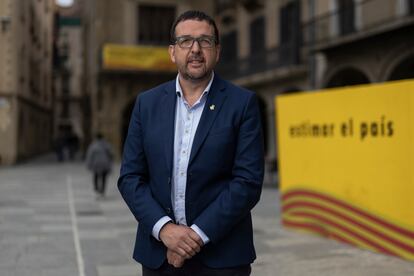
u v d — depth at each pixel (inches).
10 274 234.4
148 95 110.0
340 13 722.8
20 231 339.0
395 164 257.8
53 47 1749.5
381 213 266.4
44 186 650.2
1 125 1061.8
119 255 273.0
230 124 102.5
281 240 302.2
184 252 97.1
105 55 1155.9
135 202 103.1
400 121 254.2
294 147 329.1
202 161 101.1
